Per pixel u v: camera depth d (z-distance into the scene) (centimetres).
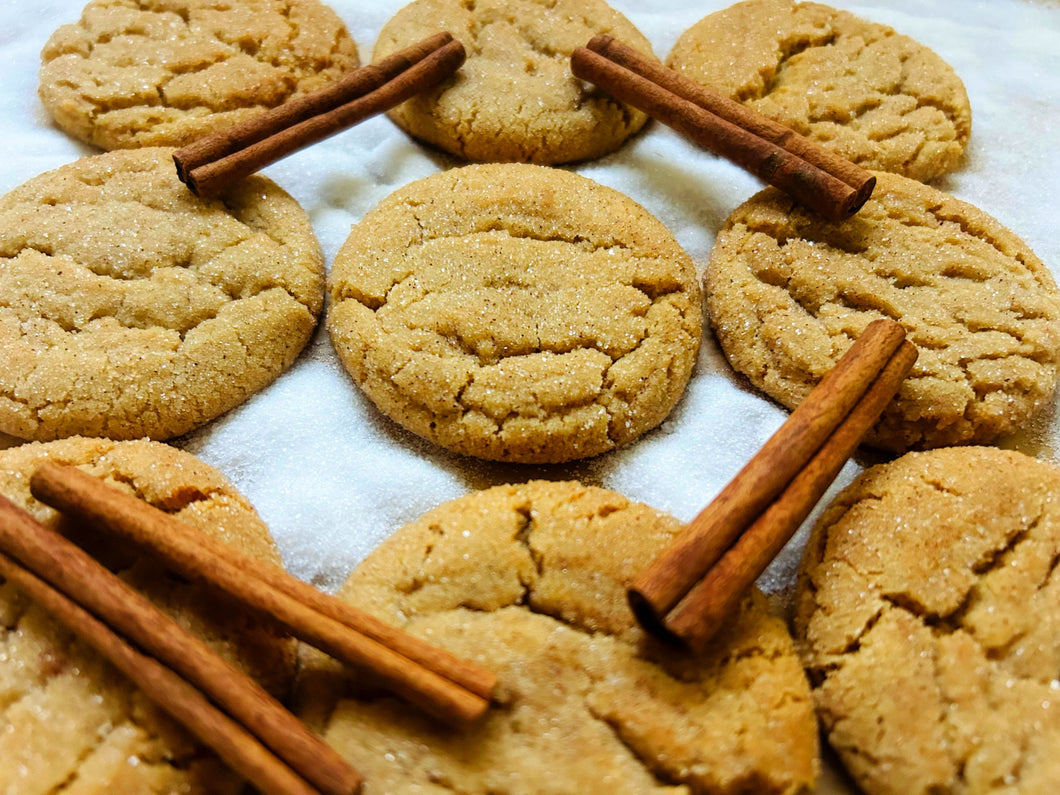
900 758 17
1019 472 20
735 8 29
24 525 18
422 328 22
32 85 27
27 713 17
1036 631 18
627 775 17
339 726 18
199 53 26
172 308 22
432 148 27
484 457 21
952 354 22
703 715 17
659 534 19
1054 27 31
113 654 17
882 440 22
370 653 17
